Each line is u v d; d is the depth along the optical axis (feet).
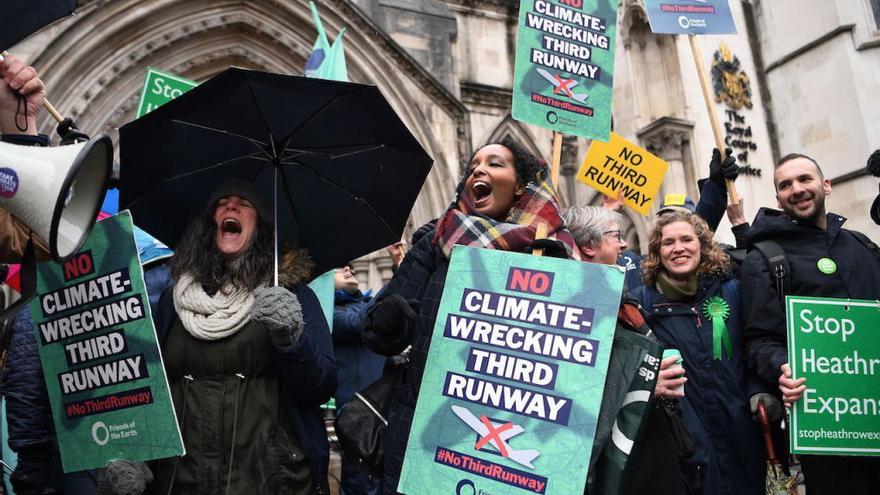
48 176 6.88
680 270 11.85
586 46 13.61
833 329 10.77
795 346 10.65
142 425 8.52
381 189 10.99
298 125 10.29
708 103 16.14
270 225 9.75
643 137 40.55
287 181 10.99
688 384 11.53
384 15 42.37
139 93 36.83
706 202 15.71
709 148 39.96
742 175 40.47
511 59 45.47
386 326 8.79
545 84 13.14
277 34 39.75
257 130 10.40
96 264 9.04
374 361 17.06
